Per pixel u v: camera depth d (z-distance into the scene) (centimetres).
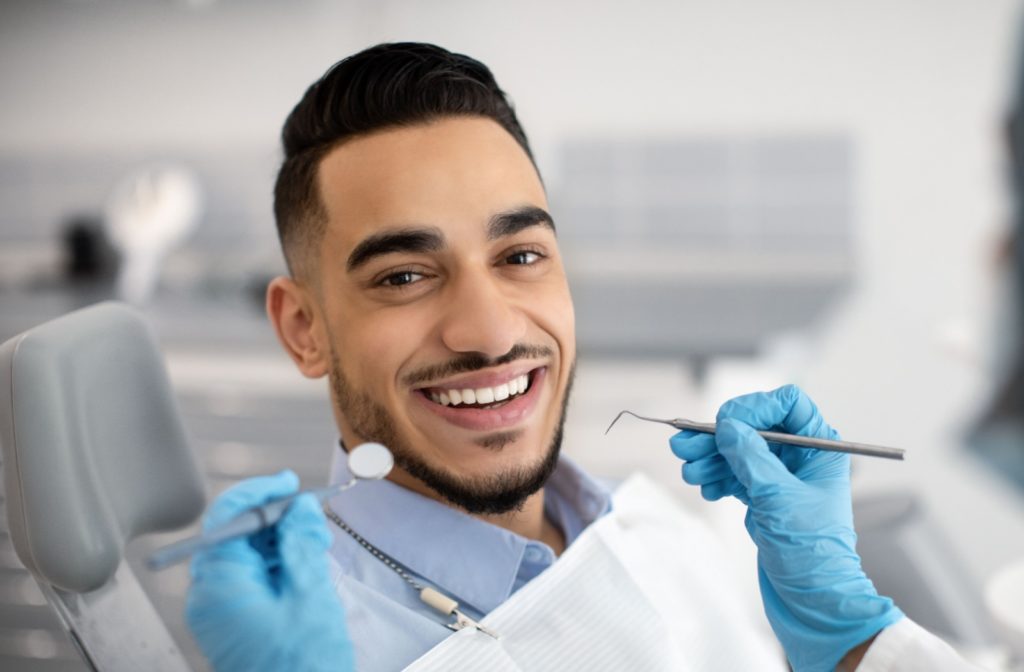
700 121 320
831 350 313
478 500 87
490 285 84
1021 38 287
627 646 86
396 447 87
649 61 319
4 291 314
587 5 318
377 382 85
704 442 88
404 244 83
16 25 343
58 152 352
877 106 307
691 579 101
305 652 62
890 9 300
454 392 86
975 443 303
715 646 97
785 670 101
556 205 333
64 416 73
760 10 308
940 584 164
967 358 287
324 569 66
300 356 96
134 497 81
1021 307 269
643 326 264
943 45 299
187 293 307
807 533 83
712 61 315
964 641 156
